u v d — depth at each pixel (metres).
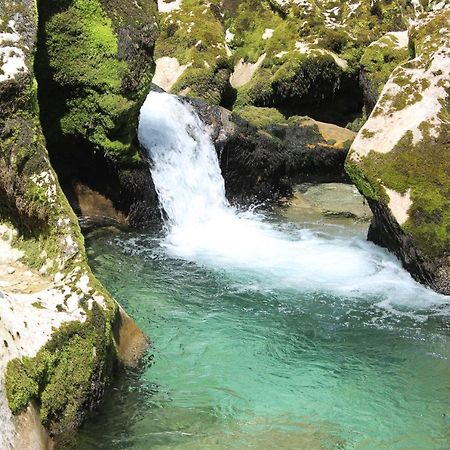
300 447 4.73
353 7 14.90
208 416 5.03
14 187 6.00
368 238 9.00
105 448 4.56
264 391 5.46
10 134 6.03
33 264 5.80
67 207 5.99
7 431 3.88
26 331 4.49
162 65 14.30
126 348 5.61
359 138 8.03
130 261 8.03
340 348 6.24
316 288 7.50
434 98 8.07
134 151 8.90
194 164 9.96
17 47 6.32
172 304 6.96
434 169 7.62
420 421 5.16
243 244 8.91
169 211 9.45
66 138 8.53
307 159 11.80
